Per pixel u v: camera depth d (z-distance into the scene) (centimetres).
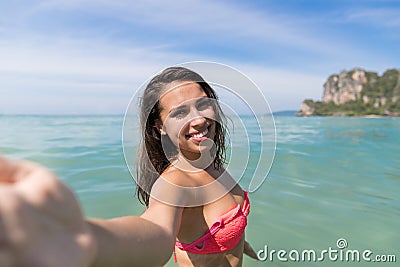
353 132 1088
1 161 47
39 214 46
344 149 659
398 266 229
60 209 49
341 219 303
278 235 274
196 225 161
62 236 49
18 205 44
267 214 312
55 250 47
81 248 50
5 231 42
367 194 368
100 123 1319
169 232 99
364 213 316
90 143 654
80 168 445
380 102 10044
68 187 51
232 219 163
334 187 392
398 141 809
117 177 406
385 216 310
